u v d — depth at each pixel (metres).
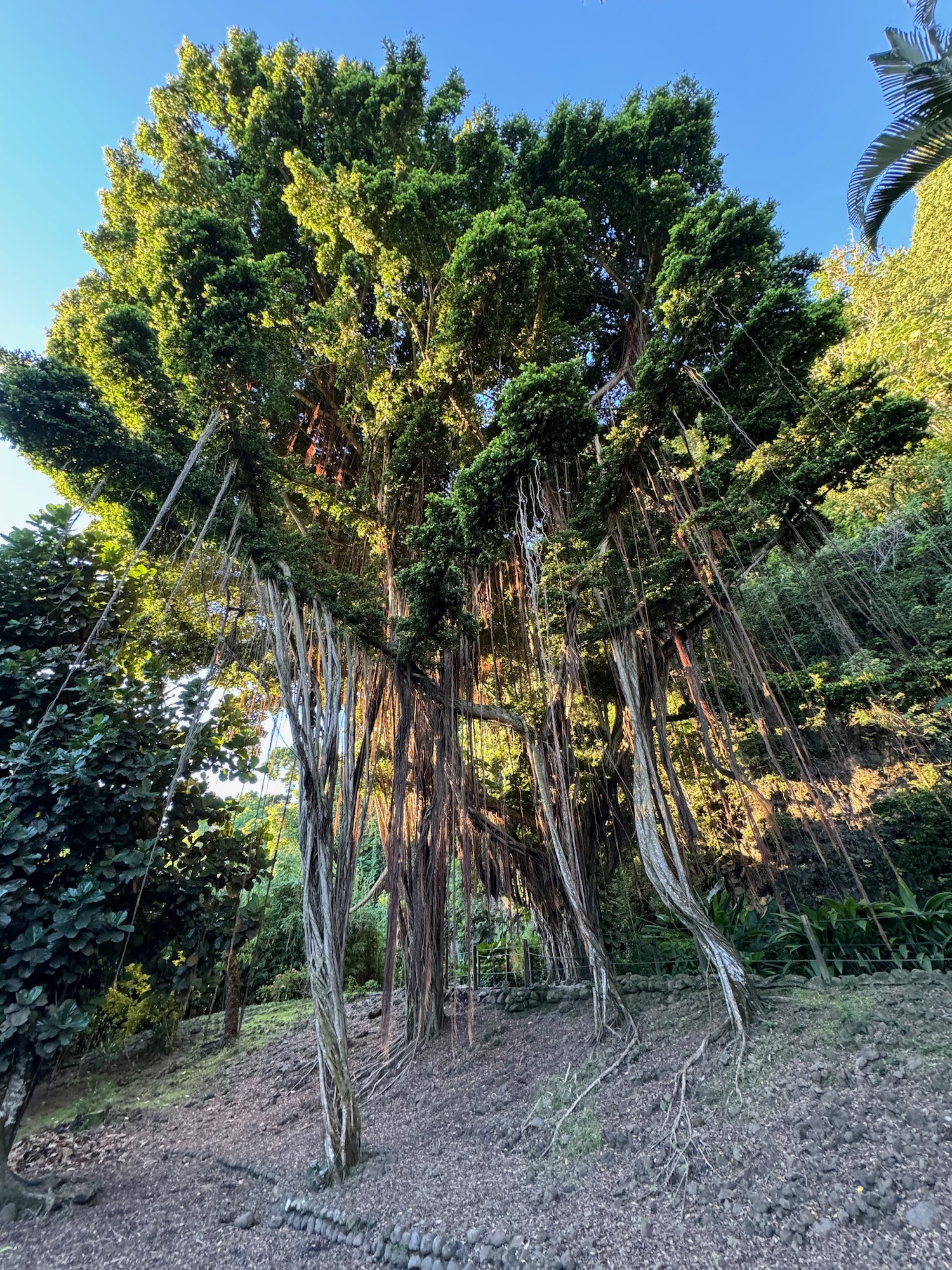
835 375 5.07
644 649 5.81
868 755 8.41
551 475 5.34
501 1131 3.96
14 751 4.45
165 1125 5.64
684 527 5.03
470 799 6.27
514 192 6.48
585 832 6.36
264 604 5.05
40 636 5.04
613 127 6.84
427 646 5.26
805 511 5.23
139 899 4.39
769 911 6.07
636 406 5.06
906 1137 2.78
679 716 8.09
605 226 7.32
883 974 4.55
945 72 6.87
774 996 4.49
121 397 5.37
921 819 7.57
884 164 7.64
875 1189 2.55
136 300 6.71
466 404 6.56
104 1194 4.11
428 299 6.58
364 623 5.30
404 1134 4.28
